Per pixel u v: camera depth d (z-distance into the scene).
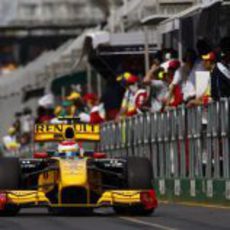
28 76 127.25
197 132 62.06
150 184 51.16
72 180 48.97
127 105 79.75
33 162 52.19
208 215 51.31
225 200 58.53
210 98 62.66
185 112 63.84
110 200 49.88
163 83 71.88
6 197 50.00
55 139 53.47
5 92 140.00
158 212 54.25
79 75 107.69
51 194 51.12
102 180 53.09
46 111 108.12
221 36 66.19
